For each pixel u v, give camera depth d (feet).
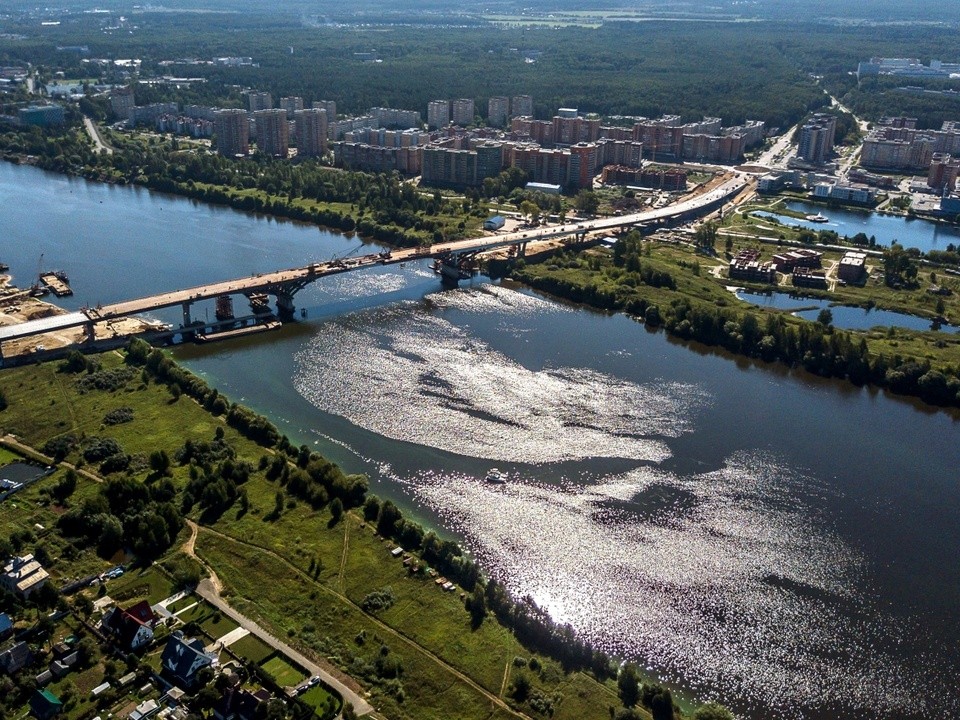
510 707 639.35
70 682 638.12
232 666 651.25
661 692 650.43
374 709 627.05
